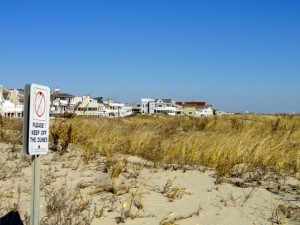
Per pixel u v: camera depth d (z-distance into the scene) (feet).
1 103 89.66
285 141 35.17
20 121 43.83
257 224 16.29
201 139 33.19
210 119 78.59
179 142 32.89
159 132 50.37
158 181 22.36
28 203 17.28
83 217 15.67
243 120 74.43
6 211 16.15
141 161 28.14
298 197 19.99
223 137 33.12
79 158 27.25
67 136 32.53
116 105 379.55
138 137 33.73
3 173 21.56
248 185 22.13
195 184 22.21
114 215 16.39
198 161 28.53
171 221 15.83
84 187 20.27
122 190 19.99
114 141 33.09
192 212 17.39
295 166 26.89
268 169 26.12
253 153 28.48
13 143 31.42
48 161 26.03
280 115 101.09
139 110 417.90
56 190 19.19
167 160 28.25
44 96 12.06
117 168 23.26
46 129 12.24
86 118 44.29
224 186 21.86
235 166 27.12
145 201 18.48
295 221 16.55
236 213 17.46
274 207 18.35
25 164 24.29
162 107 397.19
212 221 16.42
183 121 80.48
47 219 15.20
